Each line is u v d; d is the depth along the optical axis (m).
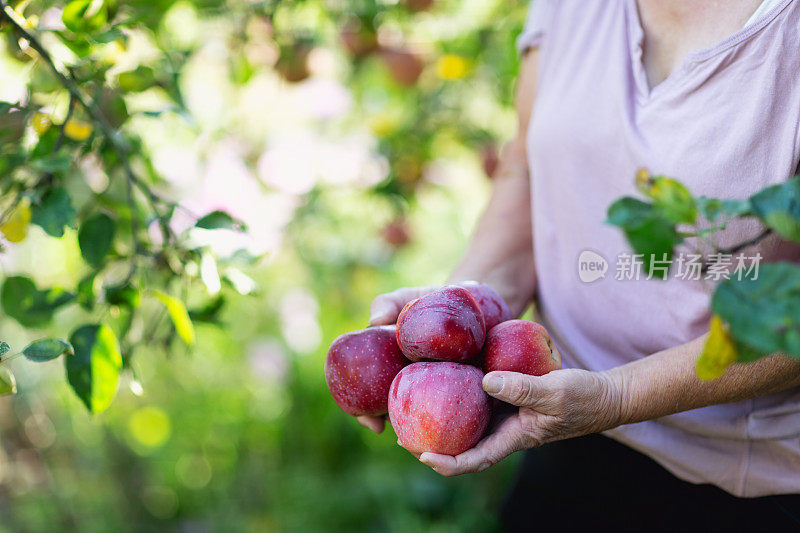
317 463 2.92
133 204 1.19
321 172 2.46
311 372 2.96
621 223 0.62
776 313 0.54
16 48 1.26
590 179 1.19
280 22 1.97
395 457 2.89
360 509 2.69
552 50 1.28
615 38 1.15
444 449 0.96
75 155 1.27
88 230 1.19
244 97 2.33
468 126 2.46
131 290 1.15
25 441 2.67
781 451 1.13
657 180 0.63
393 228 2.57
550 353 1.01
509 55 2.14
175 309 1.12
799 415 1.11
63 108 1.29
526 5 2.18
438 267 3.31
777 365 0.97
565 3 1.26
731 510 1.23
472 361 1.02
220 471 2.96
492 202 1.49
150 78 1.29
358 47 2.14
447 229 3.28
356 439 2.95
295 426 2.96
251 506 2.85
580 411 0.96
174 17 1.98
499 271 1.39
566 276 1.28
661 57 1.13
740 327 0.54
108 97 1.30
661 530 1.32
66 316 2.35
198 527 2.82
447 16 2.29
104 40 1.11
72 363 1.06
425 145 2.44
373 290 3.08
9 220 1.16
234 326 2.90
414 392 0.96
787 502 1.16
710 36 1.05
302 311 2.94
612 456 1.34
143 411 2.90
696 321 1.11
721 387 0.99
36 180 1.16
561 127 1.20
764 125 0.98
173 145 2.06
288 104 2.44
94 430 2.81
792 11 0.95
